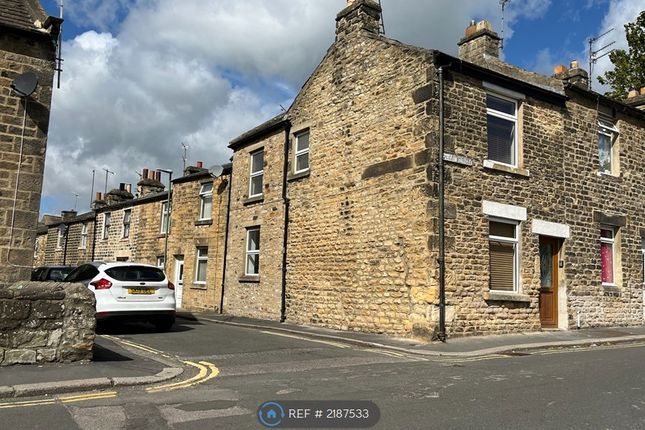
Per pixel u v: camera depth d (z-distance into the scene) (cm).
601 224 1537
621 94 2438
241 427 516
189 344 1080
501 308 1255
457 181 1222
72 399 623
